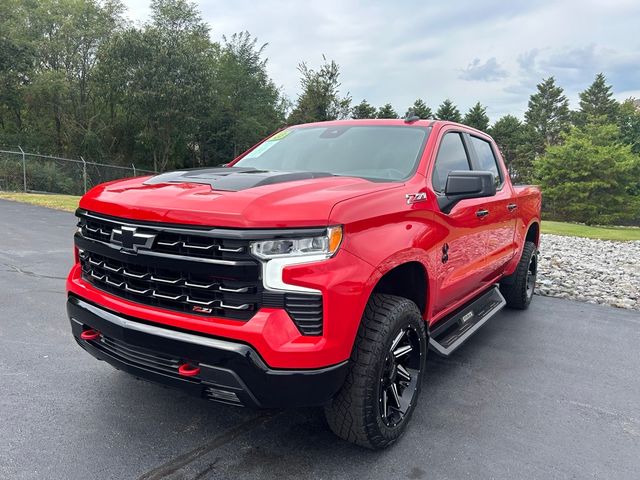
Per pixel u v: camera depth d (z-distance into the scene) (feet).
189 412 10.68
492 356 15.24
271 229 7.74
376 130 13.39
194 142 152.46
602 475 9.14
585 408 11.89
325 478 8.61
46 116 130.82
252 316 7.87
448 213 11.55
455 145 14.05
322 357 7.86
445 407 11.63
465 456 9.54
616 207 147.33
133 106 127.34
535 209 20.70
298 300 7.84
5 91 118.01
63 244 29.71
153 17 136.15
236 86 151.33
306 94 105.50
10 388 11.37
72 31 130.82
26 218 40.86
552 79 292.61
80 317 9.66
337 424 9.01
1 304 17.40
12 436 9.43
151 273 8.60
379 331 8.80
